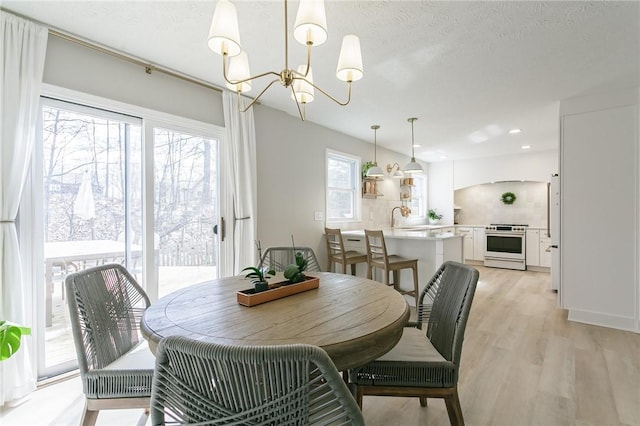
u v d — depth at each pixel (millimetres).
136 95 2523
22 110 1924
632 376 2168
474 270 1472
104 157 2430
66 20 1997
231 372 697
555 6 1831
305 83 1946
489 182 6691
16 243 1898
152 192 2646
